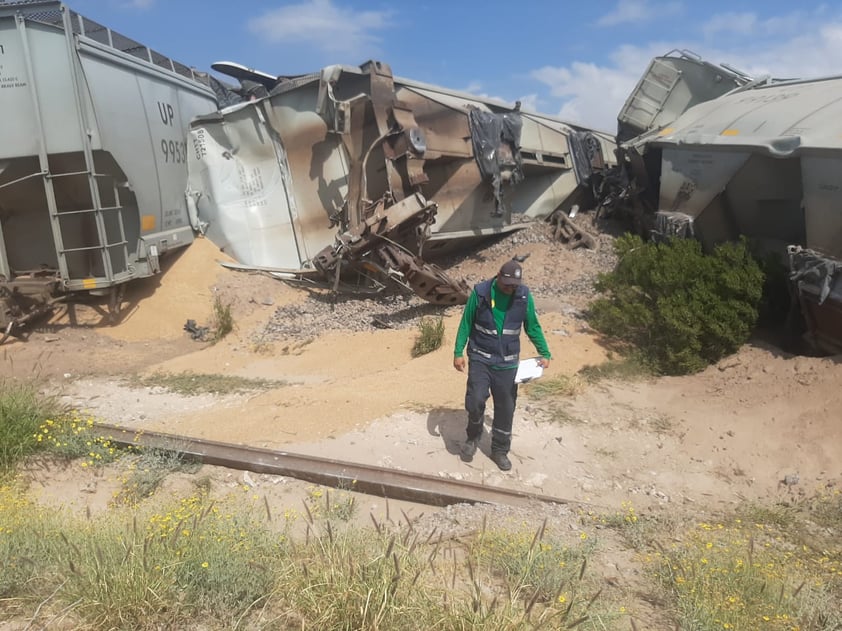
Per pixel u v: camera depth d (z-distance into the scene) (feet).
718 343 26.48
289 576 11.41
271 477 18.07
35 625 10.12
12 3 32.01
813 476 18.71
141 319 37.50
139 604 10.43
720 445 20.85
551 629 10.28
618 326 29.94
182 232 42.55
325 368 30.55
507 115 49.93
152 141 39.11
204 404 25.62
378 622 10.10
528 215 56.13
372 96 39.78
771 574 12.92
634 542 15.01
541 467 19.44
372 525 15.39
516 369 18.52
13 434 18.48
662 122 54.85
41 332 34.68
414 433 21.02
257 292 40.55
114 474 18.12
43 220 37.47
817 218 24.27
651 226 44.68
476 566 13.12
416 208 37.63
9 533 12.48
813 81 32.60
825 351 25.73
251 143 43.98
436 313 36.76
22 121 33.17
